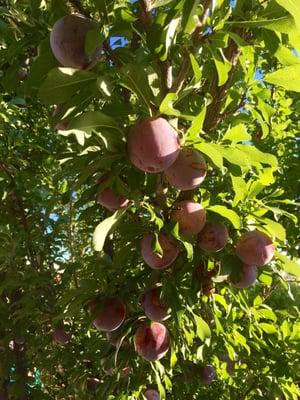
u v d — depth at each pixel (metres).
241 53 0.42
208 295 0.52
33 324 0.84
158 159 0.33
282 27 0.34
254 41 0.42
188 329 0.61
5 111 0.76
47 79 0.32
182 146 0.36
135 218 0.47
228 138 0.42
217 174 0.51
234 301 0.62
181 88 0.42
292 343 0.70
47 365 0.83
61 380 0.94
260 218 0.47
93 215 0.61
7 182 0.78
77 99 0.35
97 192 0.45
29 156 0.85
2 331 0.86
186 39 0.37
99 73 0.37
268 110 0.48
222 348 0.67
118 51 0.39
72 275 0.77
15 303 0.77
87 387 0.75
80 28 0.35
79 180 0.40
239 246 0.46
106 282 0.53
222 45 0.37
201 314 0.62
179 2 0.33
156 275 0.49
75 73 0.32
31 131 0.88
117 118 0.39
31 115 0.88
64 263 0.84
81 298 0.53
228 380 0.74
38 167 0.87
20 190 0.78
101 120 0.34
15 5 0.47
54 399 0.88
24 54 0.49
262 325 0.64
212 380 0.70
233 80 0.44
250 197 0.49
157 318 0.48
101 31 0.34
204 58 0.45
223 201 0.49
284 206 0.77
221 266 0.46
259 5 0.38
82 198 0.51
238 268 0.46
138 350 0.51
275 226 0.47
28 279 0.74
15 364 0.87
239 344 0.68
